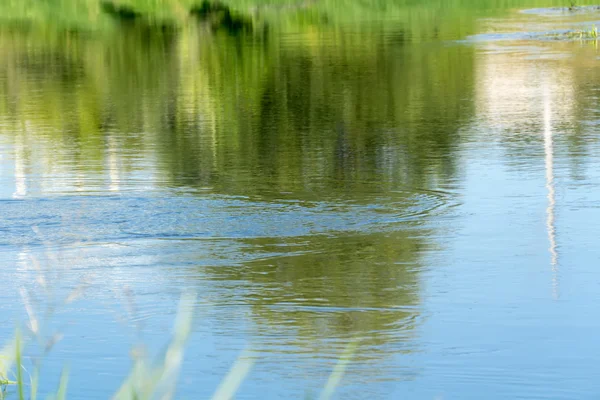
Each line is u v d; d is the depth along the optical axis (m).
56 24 99.62
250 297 21.55
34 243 25.41
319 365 18.14
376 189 30.97
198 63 71.62
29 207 28.80
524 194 30.08
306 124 44.94
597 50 72.38
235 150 38.19
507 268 23.28
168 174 33.38
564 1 128.38
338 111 48.56
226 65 69.88
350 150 37.88
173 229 26.58
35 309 20.83
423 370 17.91
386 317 20.39
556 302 21.09
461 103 50.00
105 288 22.22
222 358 18.42
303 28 99.06
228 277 22.86
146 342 19.16
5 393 16.95
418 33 90.75
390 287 22.11
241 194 30.33
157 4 109.12
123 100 54.03
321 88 57.22
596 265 23.42
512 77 59.38
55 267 23.55
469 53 72.81
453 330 19.66
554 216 27.58
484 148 37.59
